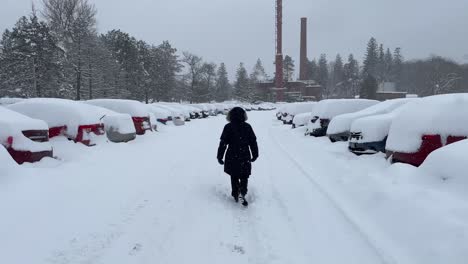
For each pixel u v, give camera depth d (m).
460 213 4.29
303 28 98.31
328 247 4.59
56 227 4.77
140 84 62.16
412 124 7.17
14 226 4.59
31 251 4.13
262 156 11.34
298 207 6.15
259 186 7.54
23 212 4.98
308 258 4.31
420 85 73.62
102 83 50.41
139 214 5.59
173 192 6.88
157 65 68.69
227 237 4.92
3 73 40.81
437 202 4.73
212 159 10.59
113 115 12.08
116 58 57.78
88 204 5.70
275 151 12.41
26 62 39.59
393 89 81.88
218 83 111.38
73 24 42.34
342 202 6.20
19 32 40.91
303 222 5.45
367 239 4.70
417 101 7.77
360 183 6.75
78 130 9.71
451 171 5.12
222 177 8.34
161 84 69.88
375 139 9.43
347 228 5.19
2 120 6.96
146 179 7.64
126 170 8.23
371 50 109.94
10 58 40.69
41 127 7.57
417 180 5.63
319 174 8.45
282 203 6.40
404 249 4.27
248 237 4.93
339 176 7.88
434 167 5.48
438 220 4.31
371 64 109.25
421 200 4.94
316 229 5.18
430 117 6.85
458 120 6.59
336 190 6.96
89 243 4.48
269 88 104.88
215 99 103.00
